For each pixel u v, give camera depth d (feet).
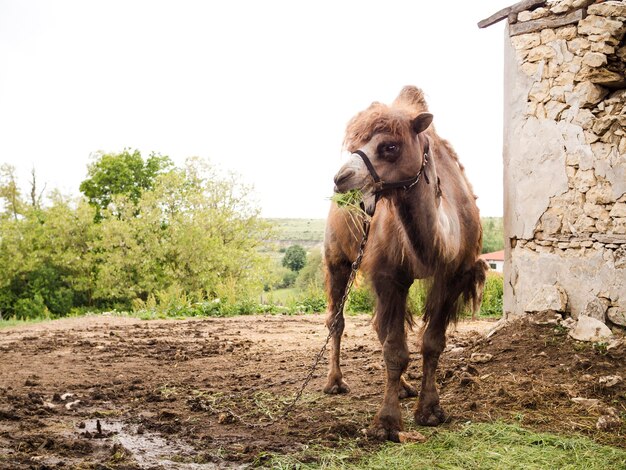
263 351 29.99
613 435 16.21
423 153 15.94
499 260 101.81
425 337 17.85
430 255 16.15
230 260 130.31
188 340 34.50
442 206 17.06
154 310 55.57
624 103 24.79
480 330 35.27
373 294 17.10
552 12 26.91
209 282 128.06
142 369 25.86
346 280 22.02
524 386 19.95
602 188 25.00
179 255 129.49
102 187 158.40
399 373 16.57
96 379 23.91
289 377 23.67
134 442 16.30
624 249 24.27
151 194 133.28
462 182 19.07
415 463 14.52
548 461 14.53
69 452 15.33
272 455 14.96
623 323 24.16
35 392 21.47
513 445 15.58
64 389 22.16
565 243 26.02
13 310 142.61
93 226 140.67
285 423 17.87
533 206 27.22
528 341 24.36
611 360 21.59
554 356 22.59
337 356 21.52
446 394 20.03
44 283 136.56
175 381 23.34
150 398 20.74
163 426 17.56
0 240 142.92
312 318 46.60
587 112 25.58
